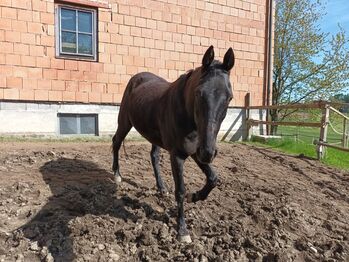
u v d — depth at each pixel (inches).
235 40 411.2
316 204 205.8
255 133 426.9
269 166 283.0
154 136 168.4
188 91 130.5
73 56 327.3
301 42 656.4
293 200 204.4
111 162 241.8
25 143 283.7
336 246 157.6
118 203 169.9
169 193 191.2
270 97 437.4
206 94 113.7
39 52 311.0
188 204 179.9
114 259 133.9
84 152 261.3
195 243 145.1
